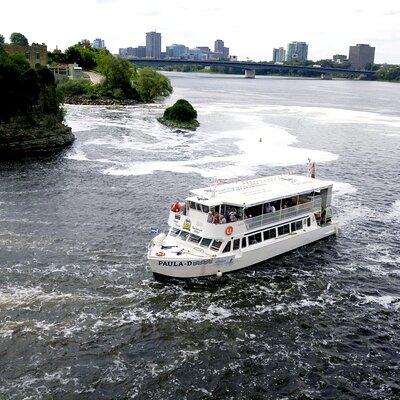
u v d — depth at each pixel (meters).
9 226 52.34
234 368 30.88
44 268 42.91
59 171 77.00
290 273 44.38
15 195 63.44
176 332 34.47
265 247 45.59
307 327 35.69
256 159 92.31
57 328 34.25
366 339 34.44
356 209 63.12
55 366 30.44
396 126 146.75
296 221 49.28
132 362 31.11
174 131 123.06
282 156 95.94
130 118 144.75
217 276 42.75
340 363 31.72
